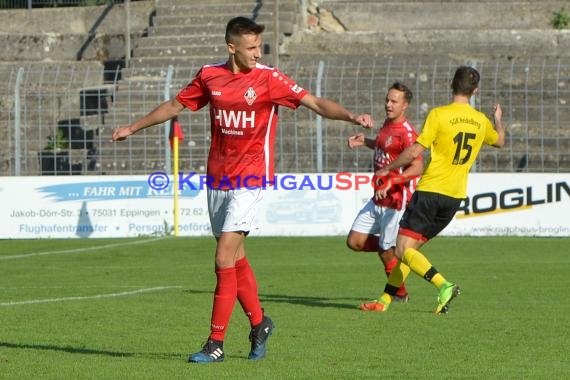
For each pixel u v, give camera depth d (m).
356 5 94.62
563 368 25.25
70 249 59.69
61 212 66.25
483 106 76.06
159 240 63.56
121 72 85.06
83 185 66.19
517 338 29.78
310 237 64.62
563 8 93.25
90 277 47.12
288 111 75.12
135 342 29.36
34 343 29.25
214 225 26.66
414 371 24.88
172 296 39.91
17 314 35.06
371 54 87.50
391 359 26.50
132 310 36.00
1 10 101.62
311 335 30.44
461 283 43.69
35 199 66.38
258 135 25.73
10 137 76.19
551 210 64.31
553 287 42.28
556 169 71.94
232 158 25.78
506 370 25.00
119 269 50.44
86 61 94.56
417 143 34.00
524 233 64.50
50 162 77.00
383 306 35.72
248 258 54.50
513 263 51.38
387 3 94.50
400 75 77.75
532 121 74.38
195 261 53.66
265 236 65.25
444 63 84.19
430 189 34.28
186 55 87.69
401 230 34.69
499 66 74.19
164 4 93.81
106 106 82.50
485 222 64.62
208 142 73.88
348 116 25.22
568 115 75.25
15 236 66.31
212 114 25.95
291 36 89.94
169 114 26.56
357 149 73.06
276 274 47.59
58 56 97.69
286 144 73.38
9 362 26.19
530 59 82.25
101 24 99.06
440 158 34.31
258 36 25.41
